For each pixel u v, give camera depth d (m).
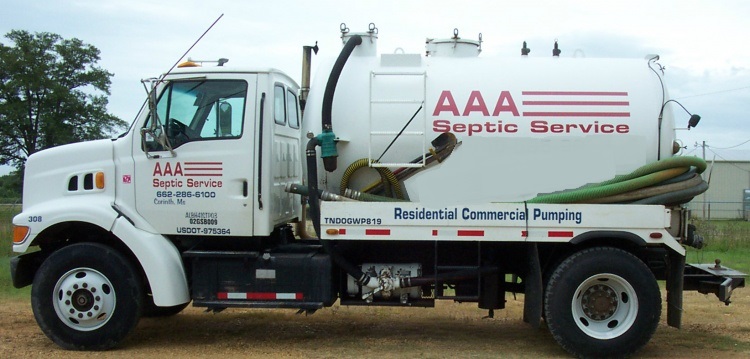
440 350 6.77
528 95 6.47
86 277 6.55
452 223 6.34
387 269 6.61
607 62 6.70
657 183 6.40
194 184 6.53
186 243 6.81
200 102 6.56
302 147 6.86
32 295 6.59
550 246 6.56
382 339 7.28
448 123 6.43
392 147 6.48
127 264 6.55
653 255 6.52
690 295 10.29
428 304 6.62
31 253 7.01
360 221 6.34
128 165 6.61
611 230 6.26
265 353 6.61
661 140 6.45
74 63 42.59
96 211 6.54
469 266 6.61
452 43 6.88
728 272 6.90
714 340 7.30
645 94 6.49
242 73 6.52
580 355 6.29
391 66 6.64
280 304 6.57
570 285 6.24
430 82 6.54
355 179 6.66
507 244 6.68
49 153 6.79
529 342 7.18
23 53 41.62
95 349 6.62
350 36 6.85
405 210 6.34
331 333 7.58
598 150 6.41
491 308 6.70
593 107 6.44
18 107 40.41
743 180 33.69
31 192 6.79
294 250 6.84
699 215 33.47
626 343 6.23
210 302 6.60
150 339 7.24
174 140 6.57
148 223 6.60
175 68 6.57
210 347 6.87
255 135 6.48
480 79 6.55
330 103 6.40
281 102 7.00
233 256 6.55
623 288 6.30
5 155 41.72
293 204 7.40
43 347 6.80
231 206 6.50
